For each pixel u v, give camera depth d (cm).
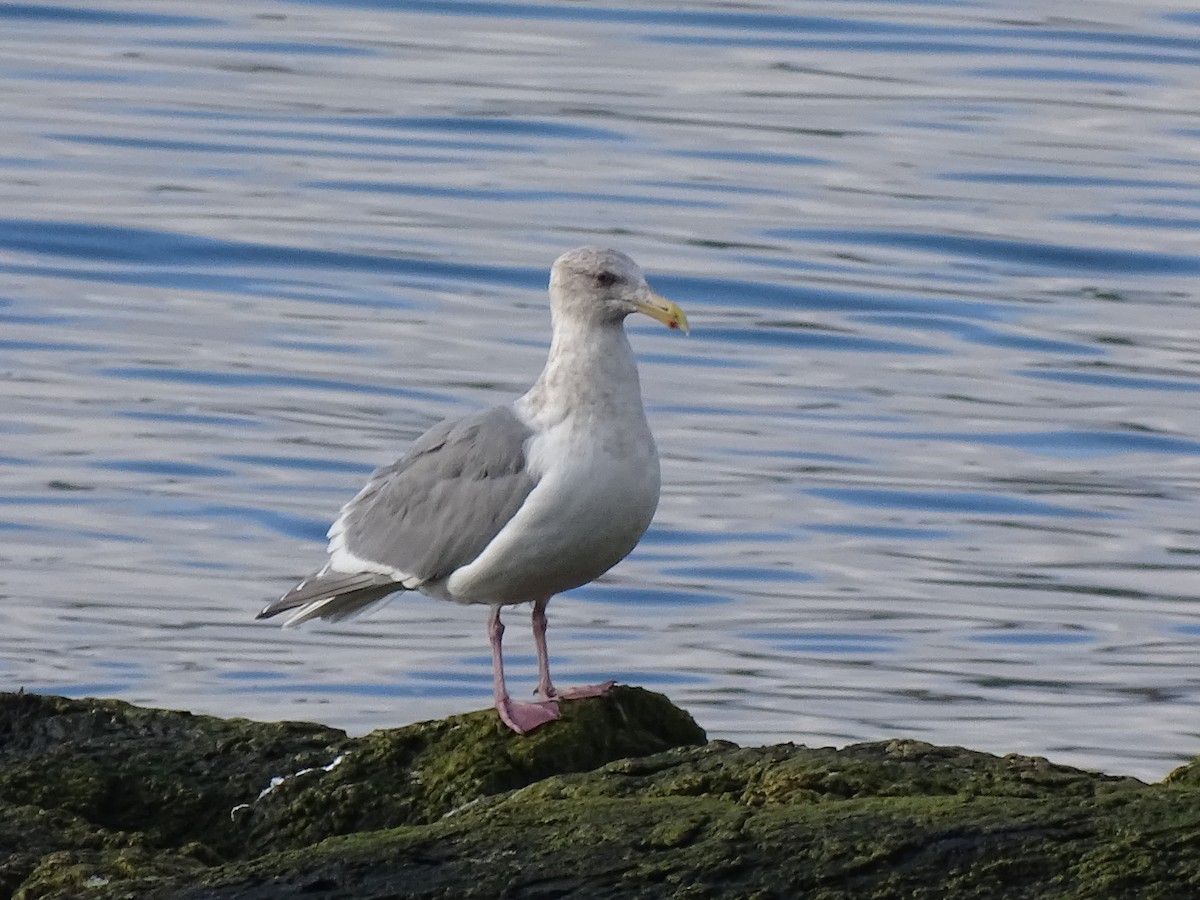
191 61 2970
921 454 1850
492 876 688
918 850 661
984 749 1306
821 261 2322
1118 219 2447
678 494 1747
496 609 935
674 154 2642
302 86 2861
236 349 2059
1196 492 1781
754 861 670
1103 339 2145
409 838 720
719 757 771
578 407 892
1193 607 1553
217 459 1781
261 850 838
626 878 675
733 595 1559
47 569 1562
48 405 1898
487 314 2172
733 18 3170
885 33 3128
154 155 2617
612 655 1450
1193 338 2153
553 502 884
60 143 2631
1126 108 2797
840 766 741
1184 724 1353
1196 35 3088
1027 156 2634
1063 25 3152
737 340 2125
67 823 824
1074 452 1864
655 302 879
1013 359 2095
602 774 770
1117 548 1664
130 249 2320
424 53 3045
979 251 2350
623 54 3056
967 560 1639
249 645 1442
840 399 1978
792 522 1698
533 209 2459
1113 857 645
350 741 886
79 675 1388
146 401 1912
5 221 2378
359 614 986
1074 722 1353
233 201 2459
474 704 1364
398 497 935
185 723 905
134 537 1625
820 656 1455
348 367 2016
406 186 2530
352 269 2283
